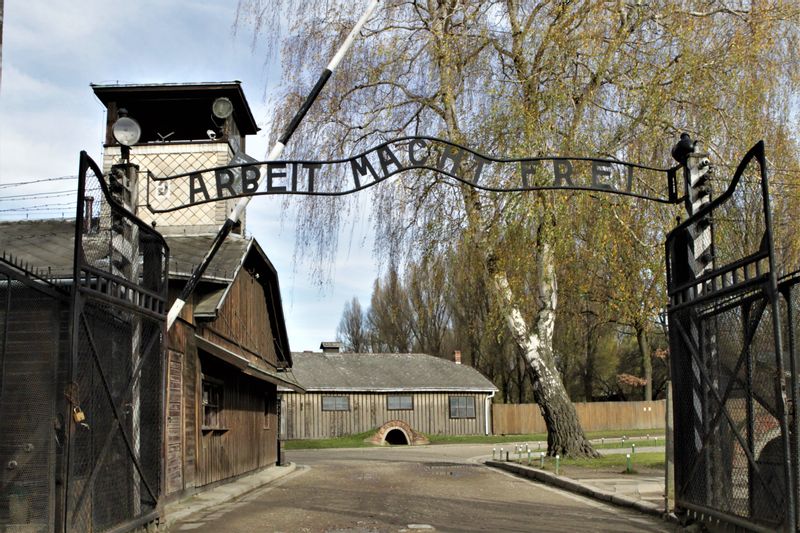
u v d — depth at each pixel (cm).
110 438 782
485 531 962
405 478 1944
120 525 798
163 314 968
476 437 4759
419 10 1942
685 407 941
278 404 2520
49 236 1484
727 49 1619
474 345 6147
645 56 1694
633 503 1190
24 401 759
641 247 1698
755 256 721
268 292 2316
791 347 678
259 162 1026
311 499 1410
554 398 2188
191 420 1438
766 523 709
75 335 700
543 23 1745
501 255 1880
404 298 5128
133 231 888
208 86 1952
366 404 4878
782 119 1617
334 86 1831
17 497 730
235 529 1002
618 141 1694
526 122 1688
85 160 731
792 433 681
